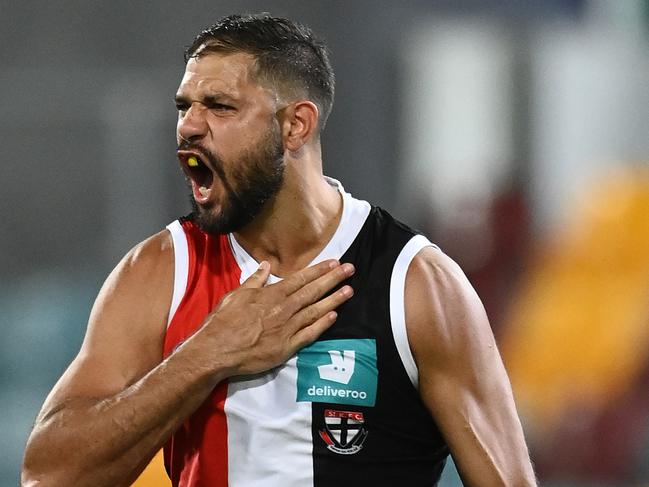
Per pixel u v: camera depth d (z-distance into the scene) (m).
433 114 41.19
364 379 10.04
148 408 9.71
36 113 40.22
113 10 42.22
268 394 10.05
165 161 39.81
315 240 10.40
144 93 41.28
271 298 10.02
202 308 10.34
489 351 10.34
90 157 40.00
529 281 32.22
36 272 39.31
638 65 39.06
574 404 28.89
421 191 35.47
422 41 41.62
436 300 10.16
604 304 29.97
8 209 39.56
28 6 41.72
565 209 36.28
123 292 10.44
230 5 42.81
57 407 10.00
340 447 10.05
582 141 39.16
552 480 28.38
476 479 9.98
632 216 30.97
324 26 42.25
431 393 10.12
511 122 40.09
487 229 32.91
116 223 38.97
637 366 28.95
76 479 9.80
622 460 28.33
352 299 10.18
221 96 9.84
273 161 10.02
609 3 39.75
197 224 10.28
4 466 28.94
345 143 41.72
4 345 31.61
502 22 40.84
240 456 10.07
